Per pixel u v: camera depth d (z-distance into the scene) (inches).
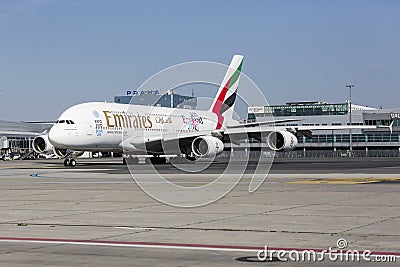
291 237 510.0
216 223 595.2
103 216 659.4
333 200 790.5
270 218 625.3
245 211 687.1
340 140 4687.5
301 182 1139.3
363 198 812.6
